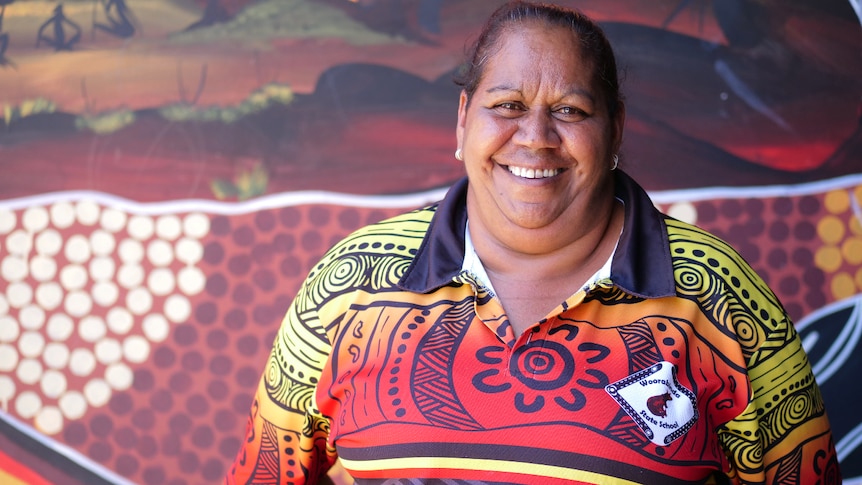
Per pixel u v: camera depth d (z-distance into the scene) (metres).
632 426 1.28
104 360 2.74
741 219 2.58
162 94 2.70
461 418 1.31
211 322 2.72
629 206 1.43
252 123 2.69
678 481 1.29
